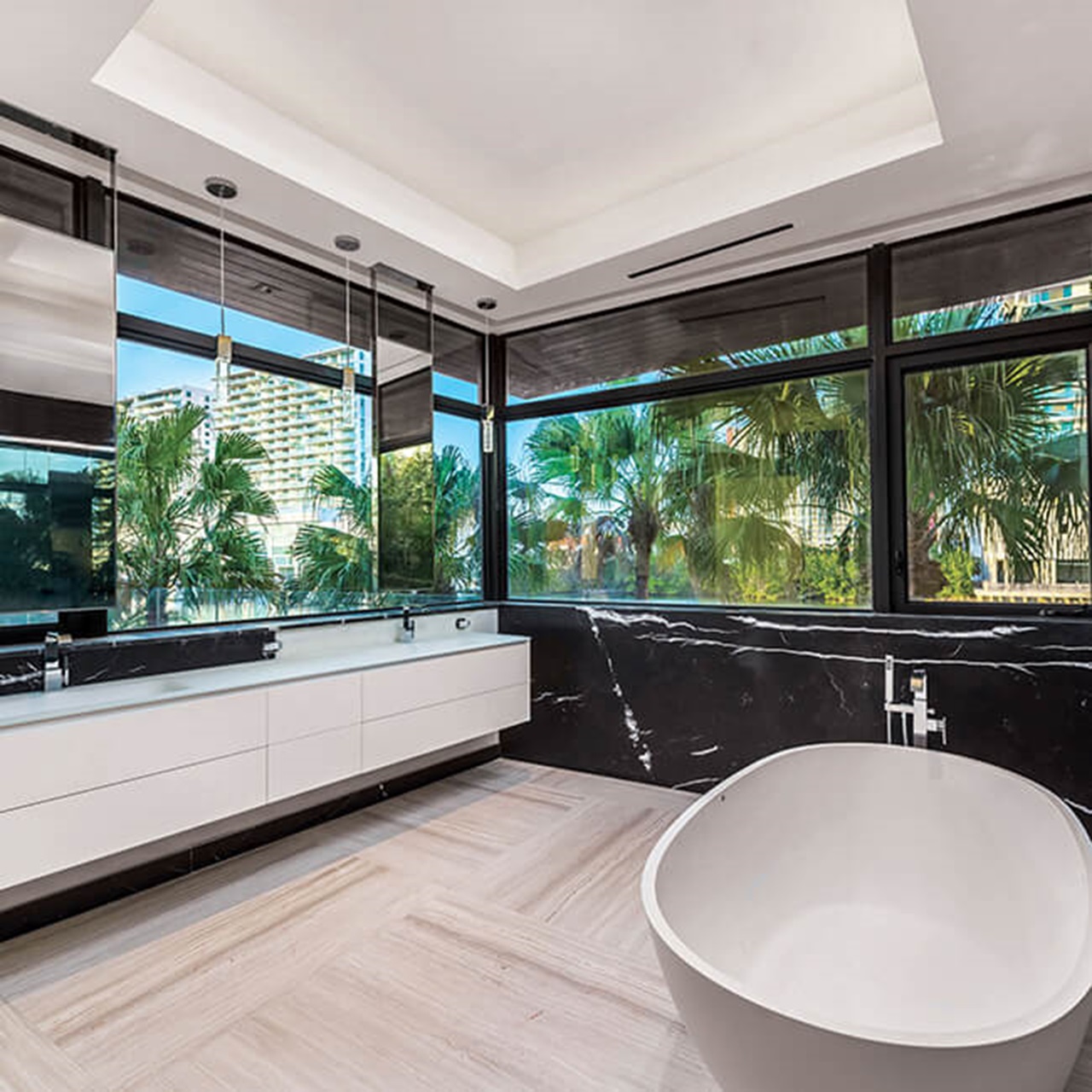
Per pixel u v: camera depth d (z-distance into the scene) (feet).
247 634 10.14
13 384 8.13
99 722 7.28
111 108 7.38
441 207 11.12
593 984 6.76
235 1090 5.41
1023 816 7.59
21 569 8.21
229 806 8.43
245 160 8.38
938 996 6.43
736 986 4.30
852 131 8.87
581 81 8.20
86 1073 5.57
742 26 7.32
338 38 7.44
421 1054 5.81
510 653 12.94
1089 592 9.52
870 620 10.56
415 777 12.47
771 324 11.91
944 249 10.45
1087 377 9.57
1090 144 8.20
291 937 7.59
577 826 10.70
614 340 13.60
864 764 9.01
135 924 7.88
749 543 12.11
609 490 13.67
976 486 10.27
